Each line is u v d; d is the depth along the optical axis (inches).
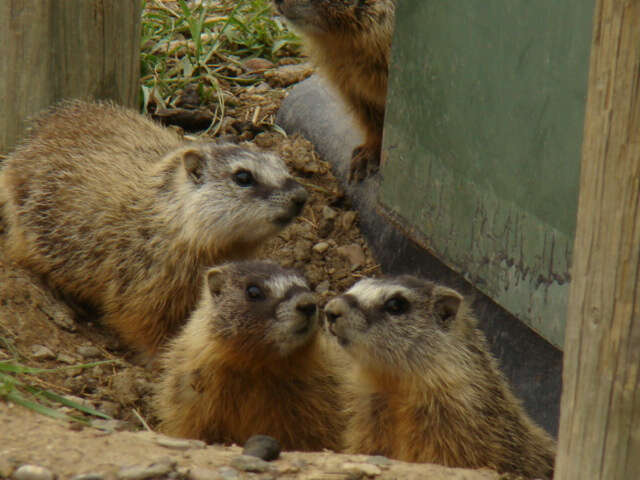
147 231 448.5
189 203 442.3
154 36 677.9
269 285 379.9
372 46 510.0
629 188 210.7
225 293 383.6
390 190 471.5
